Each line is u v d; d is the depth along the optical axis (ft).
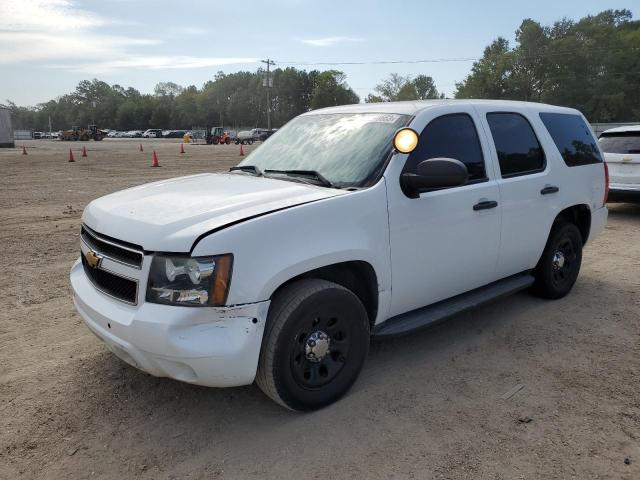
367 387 11.81
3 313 16.22
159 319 9.00
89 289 10.80
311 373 10.60
